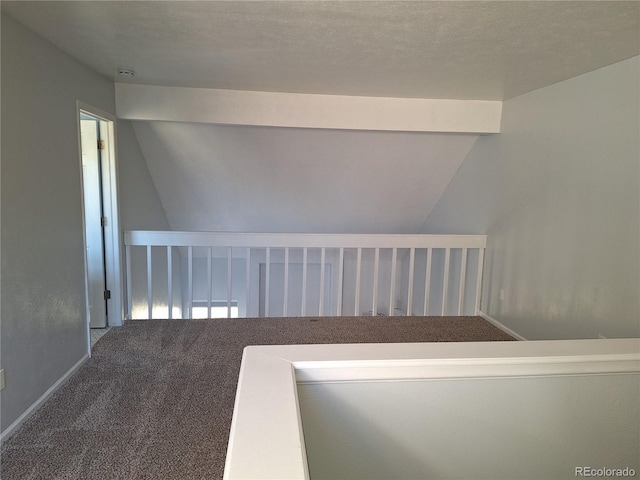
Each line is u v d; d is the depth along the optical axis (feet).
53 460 6.11
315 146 13.64
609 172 8.23
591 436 4.36
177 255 17.67
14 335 6.71
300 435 2.75
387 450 4.09
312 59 8.46
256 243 12.35
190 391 8.18
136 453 6.30
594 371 4.23
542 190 10.43
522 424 4.24
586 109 8.92
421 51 7.75
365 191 15.78
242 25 6.62
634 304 7.59
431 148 14.06
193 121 11.71
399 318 13.09
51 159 7.86
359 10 5.91
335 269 18.92
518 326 11.49
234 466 2.43
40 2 5.86
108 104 10.82
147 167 14.03
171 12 6.15
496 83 10.11
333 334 11.51
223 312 19.15
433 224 17.20
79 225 9.10
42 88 7.52
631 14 5.85
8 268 6.51
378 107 12.21
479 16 6.05
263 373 3.62
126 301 12.24
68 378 8.56
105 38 7.44
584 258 8.91
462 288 13.42
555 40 6.99
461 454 4.21
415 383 4.02
